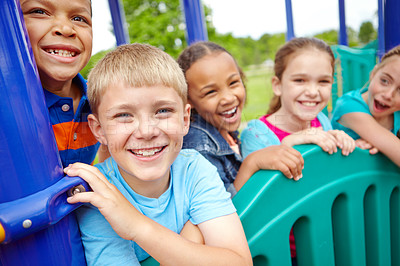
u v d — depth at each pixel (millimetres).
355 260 888
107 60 599
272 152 785
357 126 1104
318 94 1213
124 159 580
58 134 778
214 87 1030
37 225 398
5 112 387
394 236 1032
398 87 1057
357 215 882
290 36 1745
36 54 680
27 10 653
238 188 866
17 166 398
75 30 710
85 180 488
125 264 553
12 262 418
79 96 845
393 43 1201
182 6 1384
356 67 2053
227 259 562
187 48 1092
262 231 680
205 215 625
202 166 702
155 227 534
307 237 791
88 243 540
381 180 925
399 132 1166
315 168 775
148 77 558
